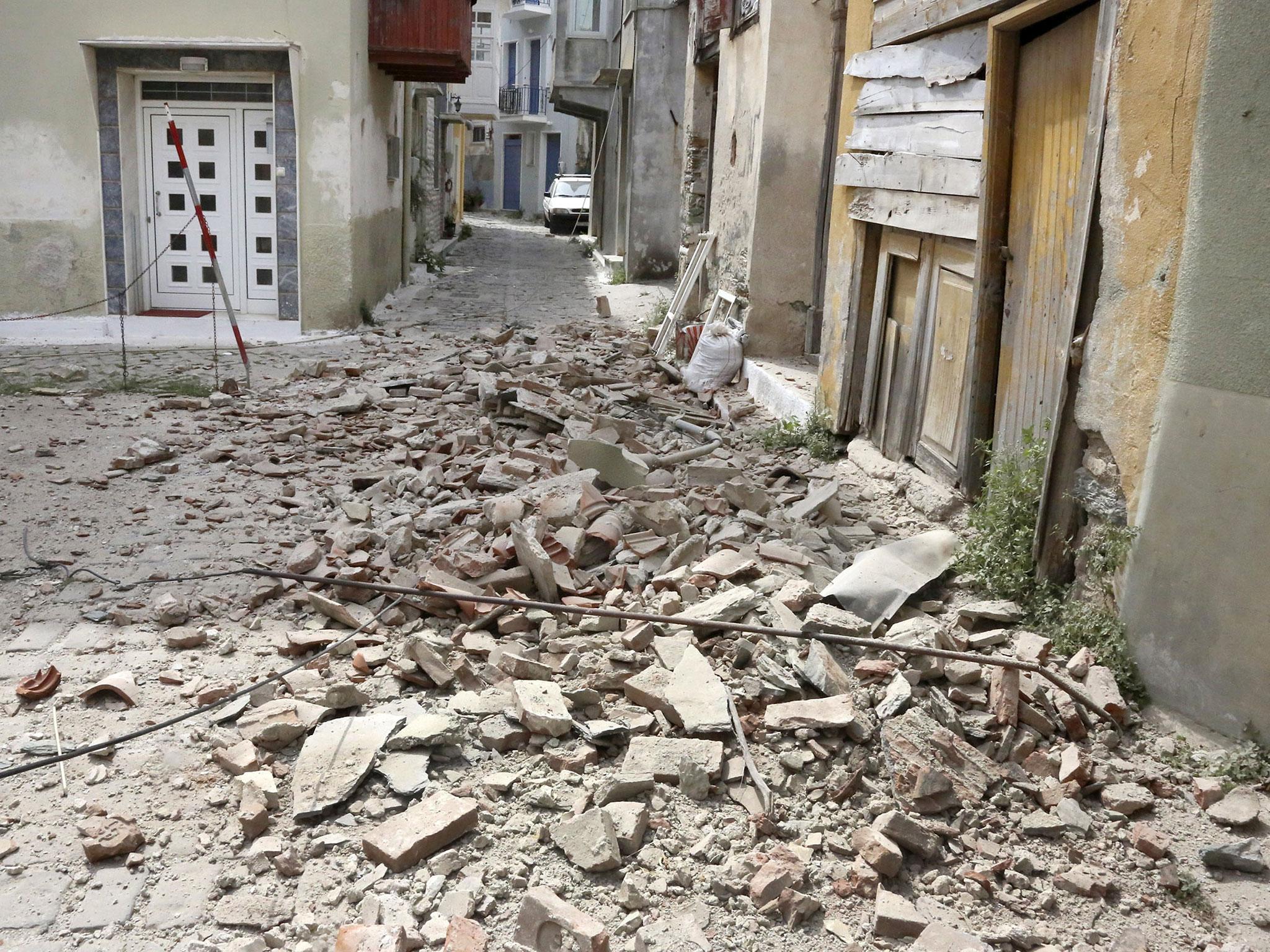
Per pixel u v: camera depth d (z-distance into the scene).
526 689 4.36
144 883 3.42
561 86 25.67
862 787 3.92
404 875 3.45
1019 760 4.07
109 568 5.91
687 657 4.56
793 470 7.90
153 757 4.09
